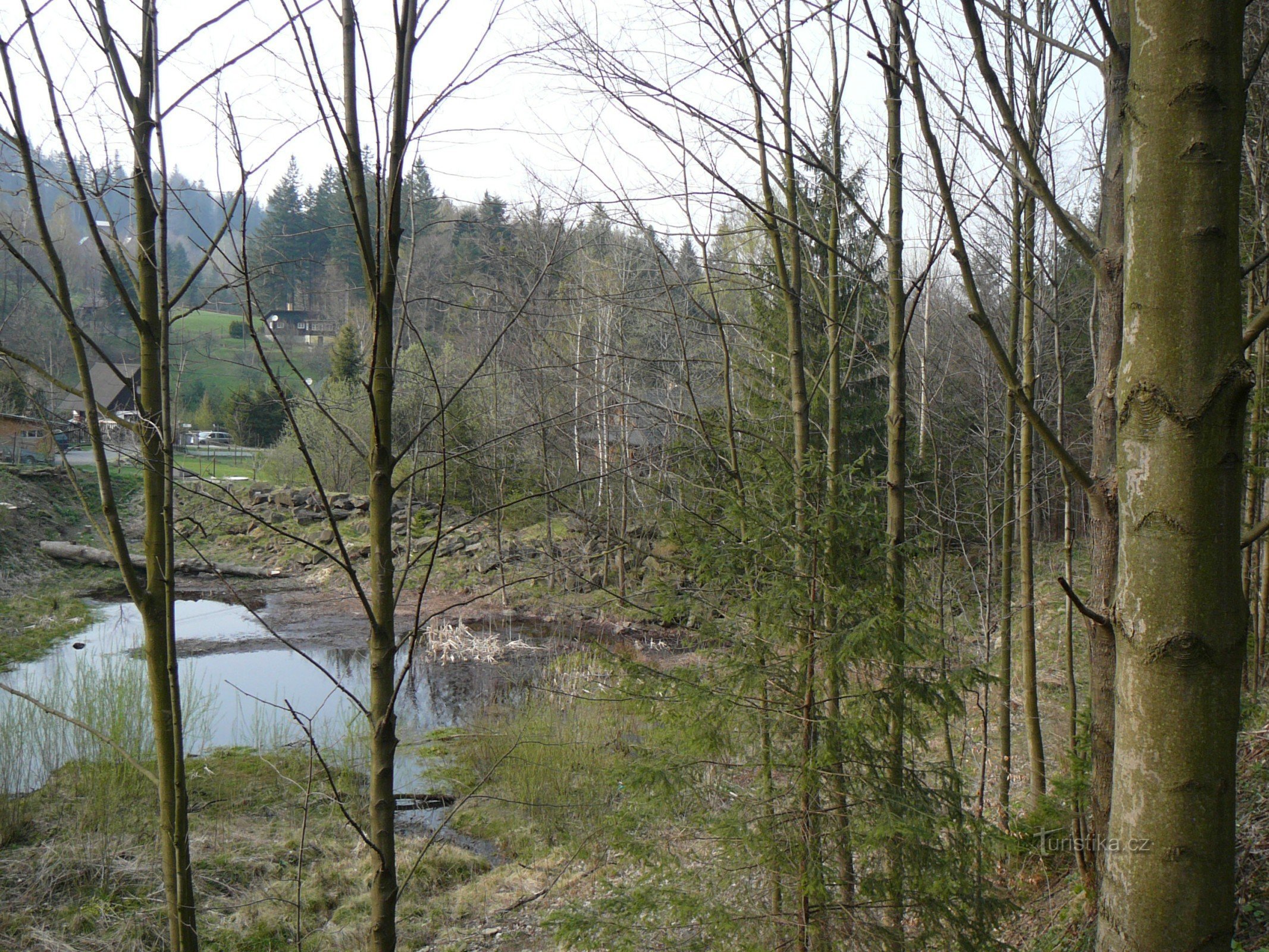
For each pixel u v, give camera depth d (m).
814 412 6.85
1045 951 4.44
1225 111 1.33
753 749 3.79
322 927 6.42
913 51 2.20
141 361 2.36
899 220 3.91
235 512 2.46
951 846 3.44
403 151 2.37
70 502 24.36
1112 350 3.36
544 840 7.78
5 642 15.05
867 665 3.61
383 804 2.42
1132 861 1.37
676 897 3.49
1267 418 6.69
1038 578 12.26
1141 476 1.37
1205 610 1.32
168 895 2.36
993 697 7.67
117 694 8.77
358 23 2.42
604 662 3.95
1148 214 1.37
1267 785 4.98
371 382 2.42
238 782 8.70
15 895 6.30
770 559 3.64
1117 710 1.42
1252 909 3.88
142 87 2.34
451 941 6.16
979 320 1.78
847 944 3.46
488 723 10.37
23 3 2.18
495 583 18.73
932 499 7.25
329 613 18.88
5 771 7.39
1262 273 6.45
